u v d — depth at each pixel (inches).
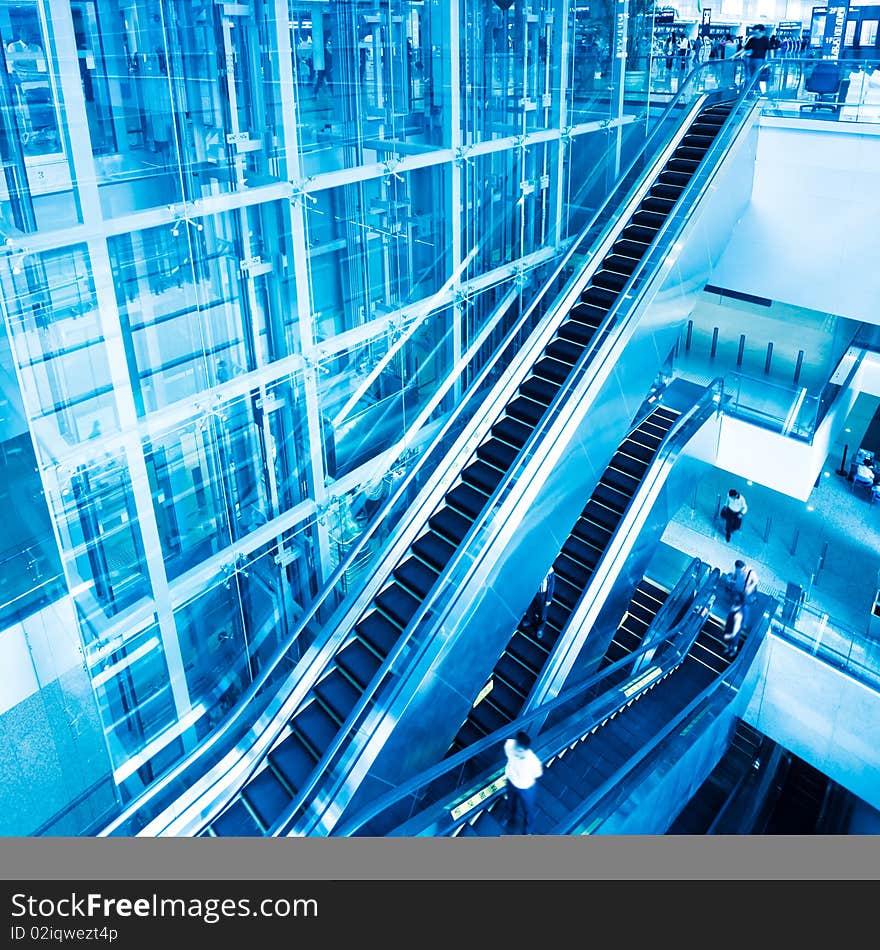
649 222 514.3
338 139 401.1
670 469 487.5
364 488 466.9
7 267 281.0
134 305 334.6
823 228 590.6
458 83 445.1
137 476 342.3
